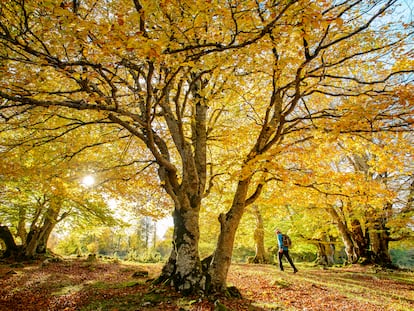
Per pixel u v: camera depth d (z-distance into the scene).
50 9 4.62
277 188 9.89
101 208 19.12
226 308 5.66
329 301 7.06
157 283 7.77
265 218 21.48
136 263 19.75
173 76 4.99
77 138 9.52
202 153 8.52
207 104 7.18
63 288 8.99
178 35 4.38
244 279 10.31
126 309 5.97
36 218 19.12
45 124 8.68
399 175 14.38
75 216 20.77
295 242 23.59
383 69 7.68
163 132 10.13
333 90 8.70
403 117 6.28
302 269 15.70
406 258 35.16
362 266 17.36
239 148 9.56
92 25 3.90
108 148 11.09
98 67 4.85
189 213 7.42
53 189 8.73
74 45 5.11
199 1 3.91
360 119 6.07
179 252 7.17
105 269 14.24
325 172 8.13
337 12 5.79
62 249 36.06
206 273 7.08
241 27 4.83
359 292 8.44
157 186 10.52
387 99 6.19
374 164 7.38
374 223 16.75
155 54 3.83
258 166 6.52
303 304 6.72
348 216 18.53
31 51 4.80
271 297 7.35
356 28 6.27
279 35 4.81
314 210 19.39
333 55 7.14
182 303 6.06
